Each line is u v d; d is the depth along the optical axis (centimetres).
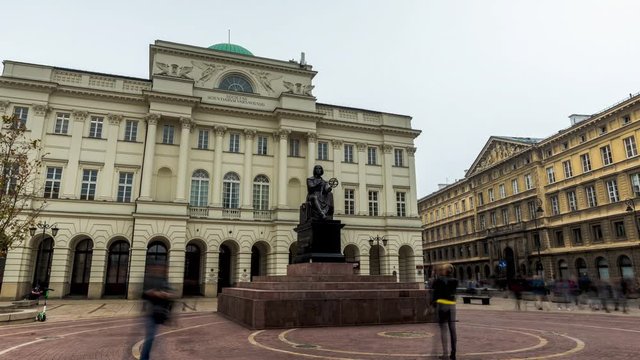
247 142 4128
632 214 4128
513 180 6006
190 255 3950
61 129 3616
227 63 4272
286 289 1537
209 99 4072
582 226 4741
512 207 5972
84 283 3612
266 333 1317
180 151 3794
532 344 1112
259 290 1549
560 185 5125
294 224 3959
